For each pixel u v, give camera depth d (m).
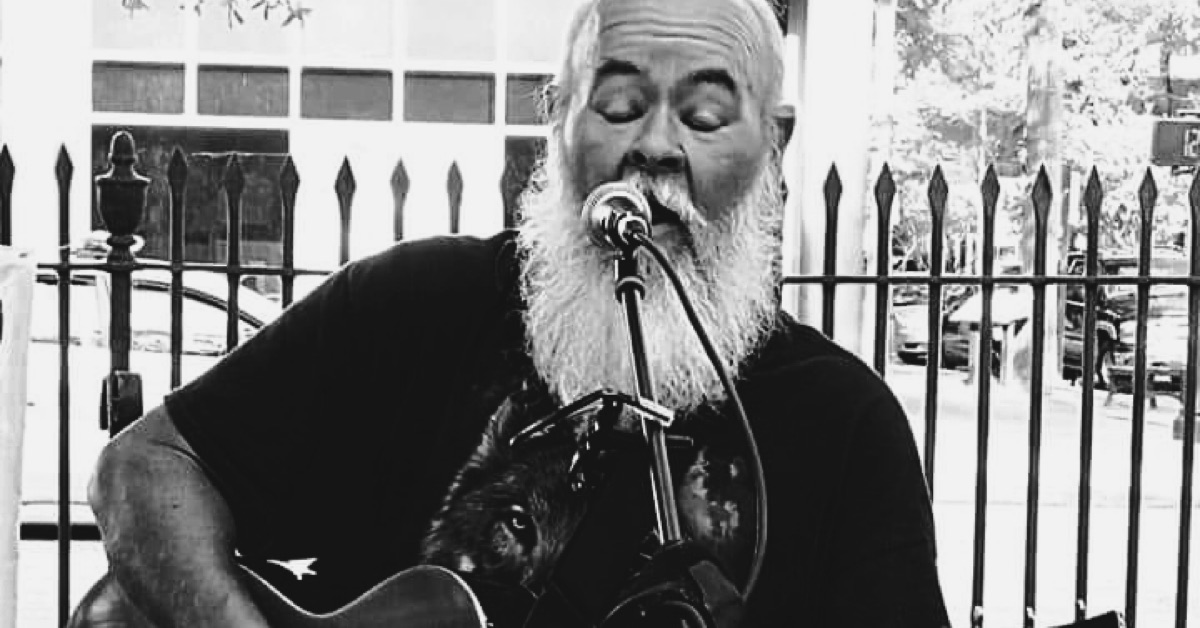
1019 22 17.91
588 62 2.13
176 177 4.44
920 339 15.87
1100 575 8.17
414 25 13.10
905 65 18.08
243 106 13.02
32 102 12.73
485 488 2.22
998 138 18.02
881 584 2.16
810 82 11.65
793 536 2.19
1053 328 14.91
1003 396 15.19
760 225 2.23
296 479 2.29
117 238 4.40
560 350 2.18
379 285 2.29
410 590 2.18
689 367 2.14
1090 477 4.80
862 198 11.62
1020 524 9.48
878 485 2.22
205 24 12.96
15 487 3.34
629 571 2.03
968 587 7.72
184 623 2.13
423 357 2.27
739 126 2.12
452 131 13.15
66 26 12.76
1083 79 18.66
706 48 2.10
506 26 13.12
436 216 9.81
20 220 10.16
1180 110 18.48
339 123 13.09
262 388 2.27
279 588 2.35
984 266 4.68
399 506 2.27
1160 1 18.56
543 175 2.32
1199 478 11.37
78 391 6.82
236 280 4.44
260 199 11.20
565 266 2.18
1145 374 4.79
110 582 2.34
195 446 2.25
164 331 6.98
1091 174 4.73
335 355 2.28
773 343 2.25
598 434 2.09
